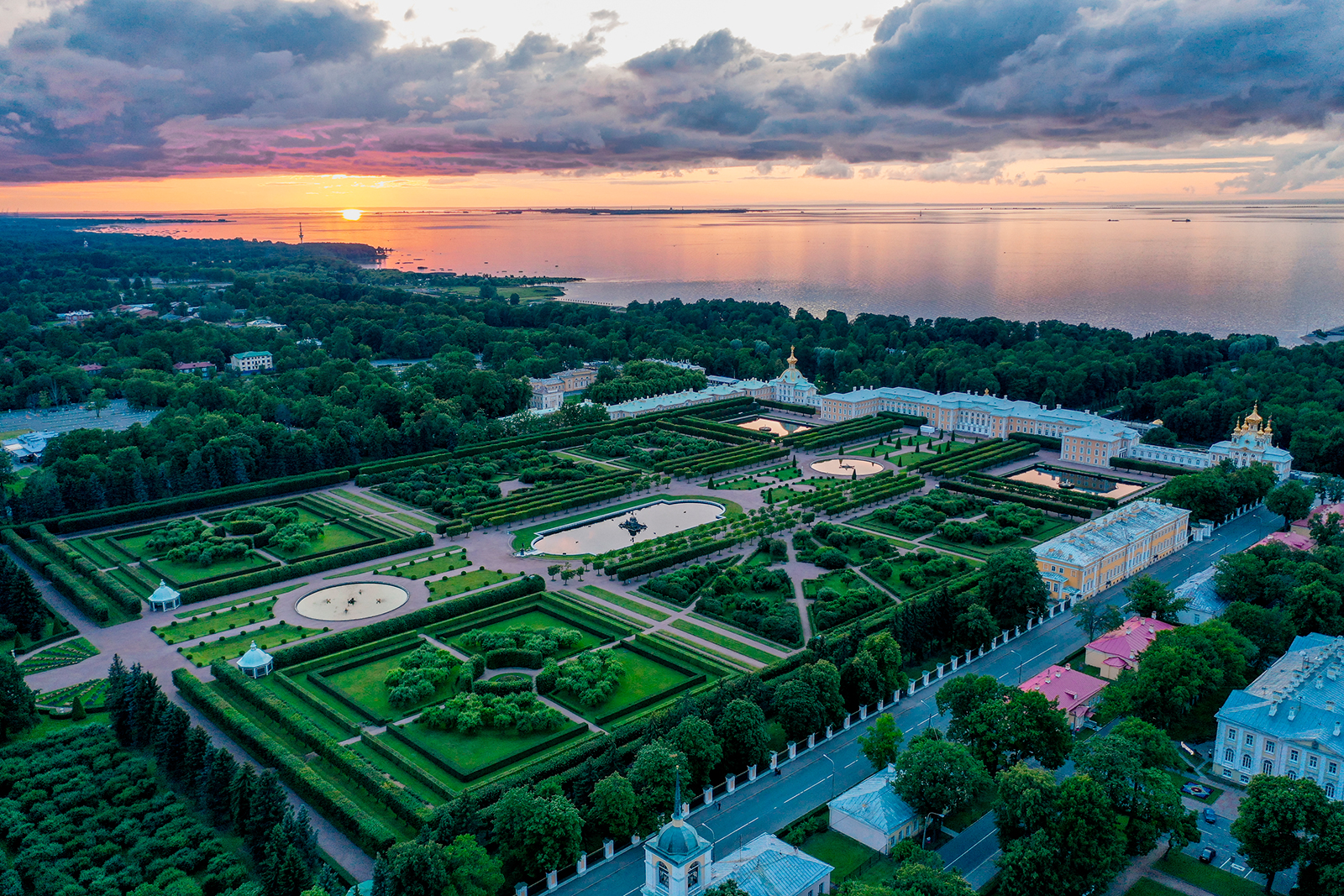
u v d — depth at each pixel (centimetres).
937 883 15588
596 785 19350
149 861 18238
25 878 17750
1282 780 17962
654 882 14750
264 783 18425
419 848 16175
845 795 19950
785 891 16538
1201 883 18250
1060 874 17088
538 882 18212
